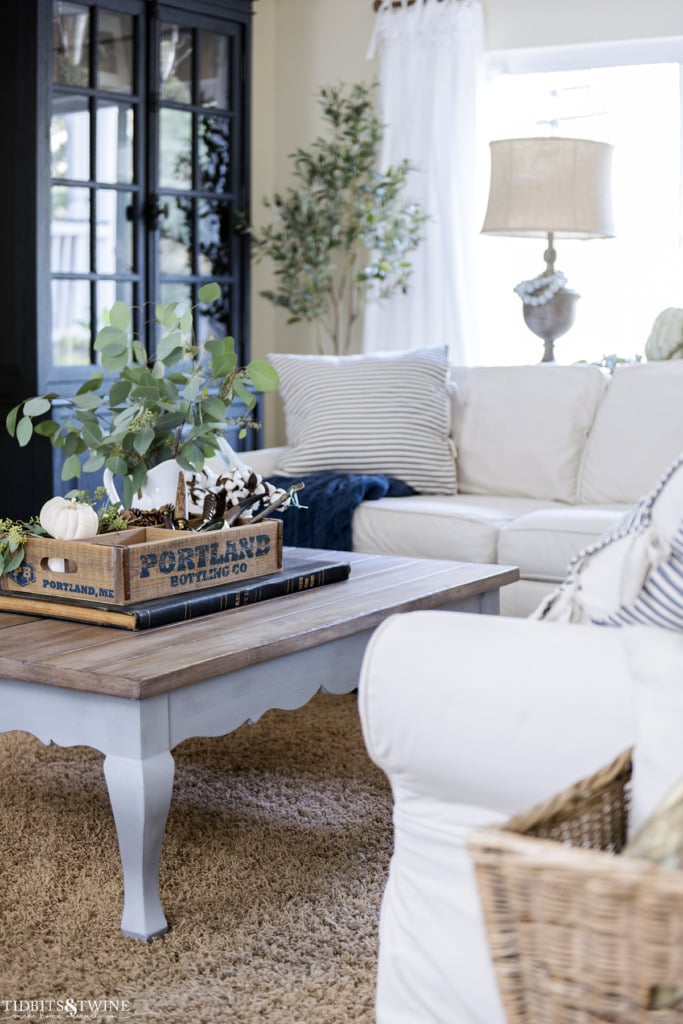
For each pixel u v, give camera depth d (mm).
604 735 1305
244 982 1853
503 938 990
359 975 1876
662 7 4828
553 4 5023
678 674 1236
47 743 1977
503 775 1373
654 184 4992
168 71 4824
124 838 1945
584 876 928
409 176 5297
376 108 5426
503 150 4277
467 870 1440
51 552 2246
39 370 4449
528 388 3934
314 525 3627
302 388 4047
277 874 2240
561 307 4406
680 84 4895
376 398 3936
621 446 3682
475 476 3965
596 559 1563
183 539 2273
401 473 3887
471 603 2701
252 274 5691
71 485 4562
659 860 969
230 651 1979
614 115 5043
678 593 1389
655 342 3980
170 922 2041
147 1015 1754
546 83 5184
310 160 5234
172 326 2668
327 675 2252
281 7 5652
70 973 1874
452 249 5207
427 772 1438
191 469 2521
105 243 4672
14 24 4391
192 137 4949
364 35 5457
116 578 2162
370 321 5414
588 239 4758
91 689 1858
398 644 1438
